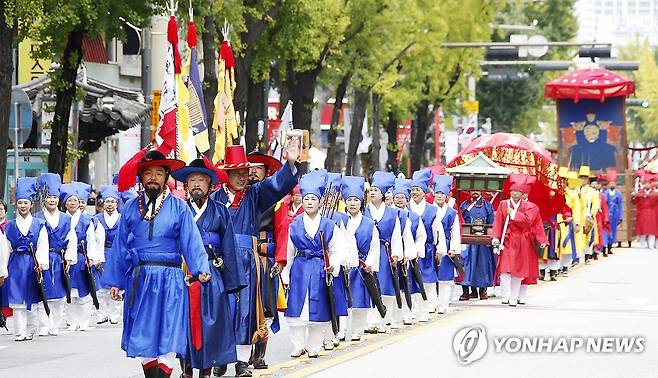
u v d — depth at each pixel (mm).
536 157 54562
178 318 22047
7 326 39000
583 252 66812
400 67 94000
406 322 36719
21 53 61500
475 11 104875
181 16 49125
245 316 25578
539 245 43562
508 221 43375
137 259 22141
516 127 154375
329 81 80438
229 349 23656
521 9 155875
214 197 26297
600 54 83312
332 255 28781
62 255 36188
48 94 53188
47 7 43219
